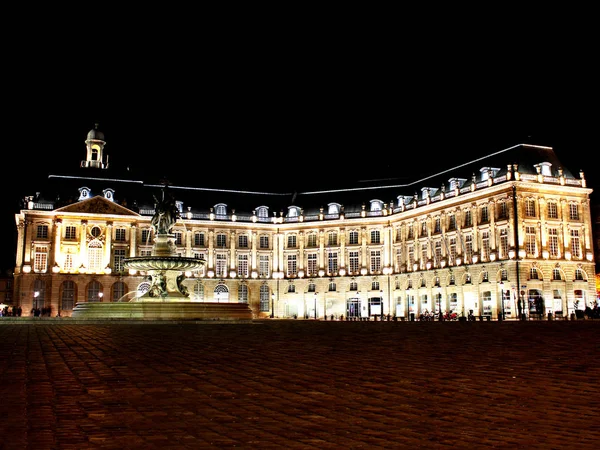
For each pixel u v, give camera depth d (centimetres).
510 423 980
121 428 935
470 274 8650
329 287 10850
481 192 8488
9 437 876
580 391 1263
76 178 10400
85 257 10025
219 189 11444
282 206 11506
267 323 4997
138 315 4825
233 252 11000
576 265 8188
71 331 3281
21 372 1530
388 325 4581
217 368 1627
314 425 966
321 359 1850
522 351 2081
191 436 891
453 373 1527
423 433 915
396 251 10412
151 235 10575
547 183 8112
